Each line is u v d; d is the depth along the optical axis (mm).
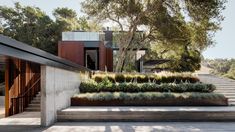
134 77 15195
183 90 13188
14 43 5898
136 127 8375
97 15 22031
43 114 8688
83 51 21750
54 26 33000
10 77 11273
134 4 21203
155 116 9602
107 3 21250
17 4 33969
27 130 7949
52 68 9445
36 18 33844
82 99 11891
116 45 25219
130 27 22234
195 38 22344
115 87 13414
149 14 21438
